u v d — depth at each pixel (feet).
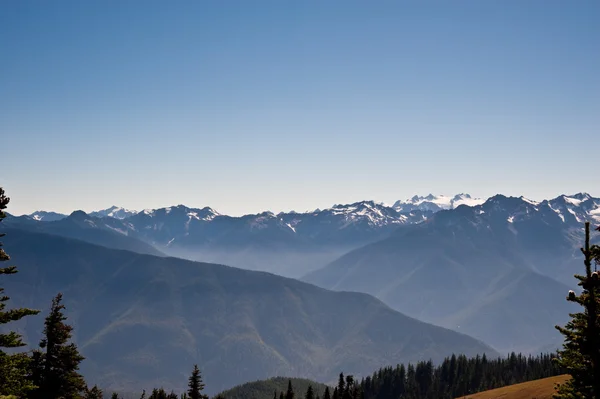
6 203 115.14
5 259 116.78
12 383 118.01
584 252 123.34
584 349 126.21
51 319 172.24
